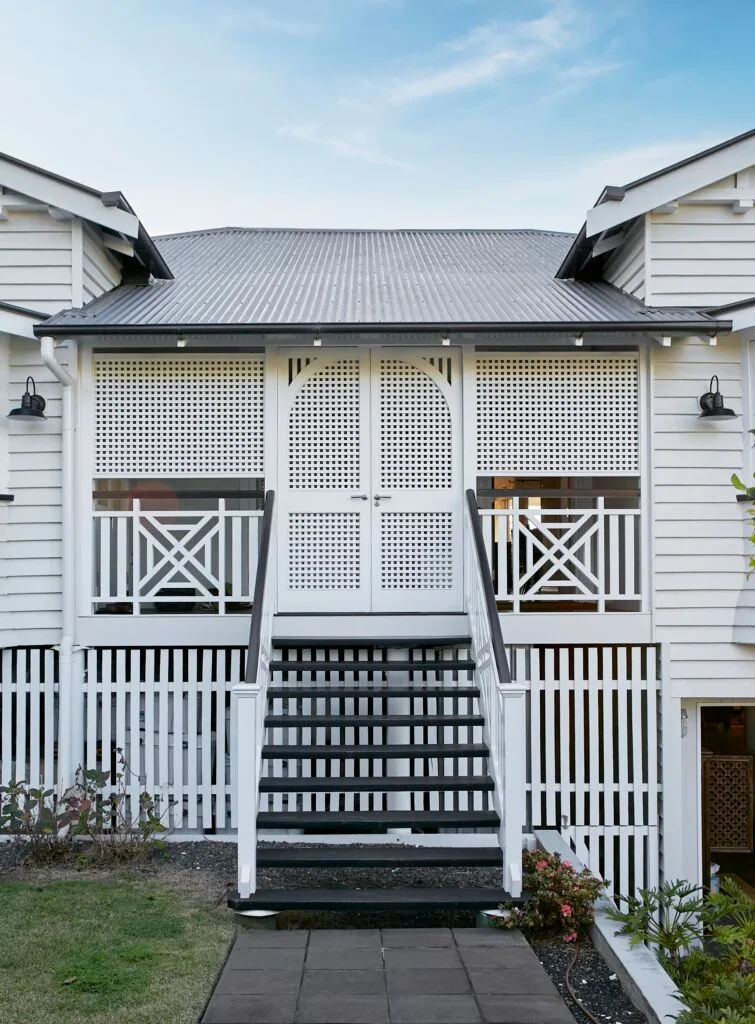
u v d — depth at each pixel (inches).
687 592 261.7
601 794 267.3
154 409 266.1
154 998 143.5
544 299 286.8
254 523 265.6
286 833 255.8
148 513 262.5
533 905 180.4
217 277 340.2
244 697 186.4
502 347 267.6
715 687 260.8
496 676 200.7
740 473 263.6
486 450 268.2
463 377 267.9
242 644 258.7
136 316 255.9
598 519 264.5
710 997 128.0
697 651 261.1
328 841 254.8
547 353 267.9
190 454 266.5
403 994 146.3
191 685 256.8
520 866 184.5
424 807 257.6
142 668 299.9
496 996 146.1
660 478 263.1
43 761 268.2
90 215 263.6
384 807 257.9
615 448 268.1
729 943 155.1
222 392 267.3
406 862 186.7
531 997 146.0
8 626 256.2
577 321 245.4
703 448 264.2
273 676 258.4
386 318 254.8
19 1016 136.3
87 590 261.0
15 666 281.7
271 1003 142.2
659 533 261.9
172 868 221.5
